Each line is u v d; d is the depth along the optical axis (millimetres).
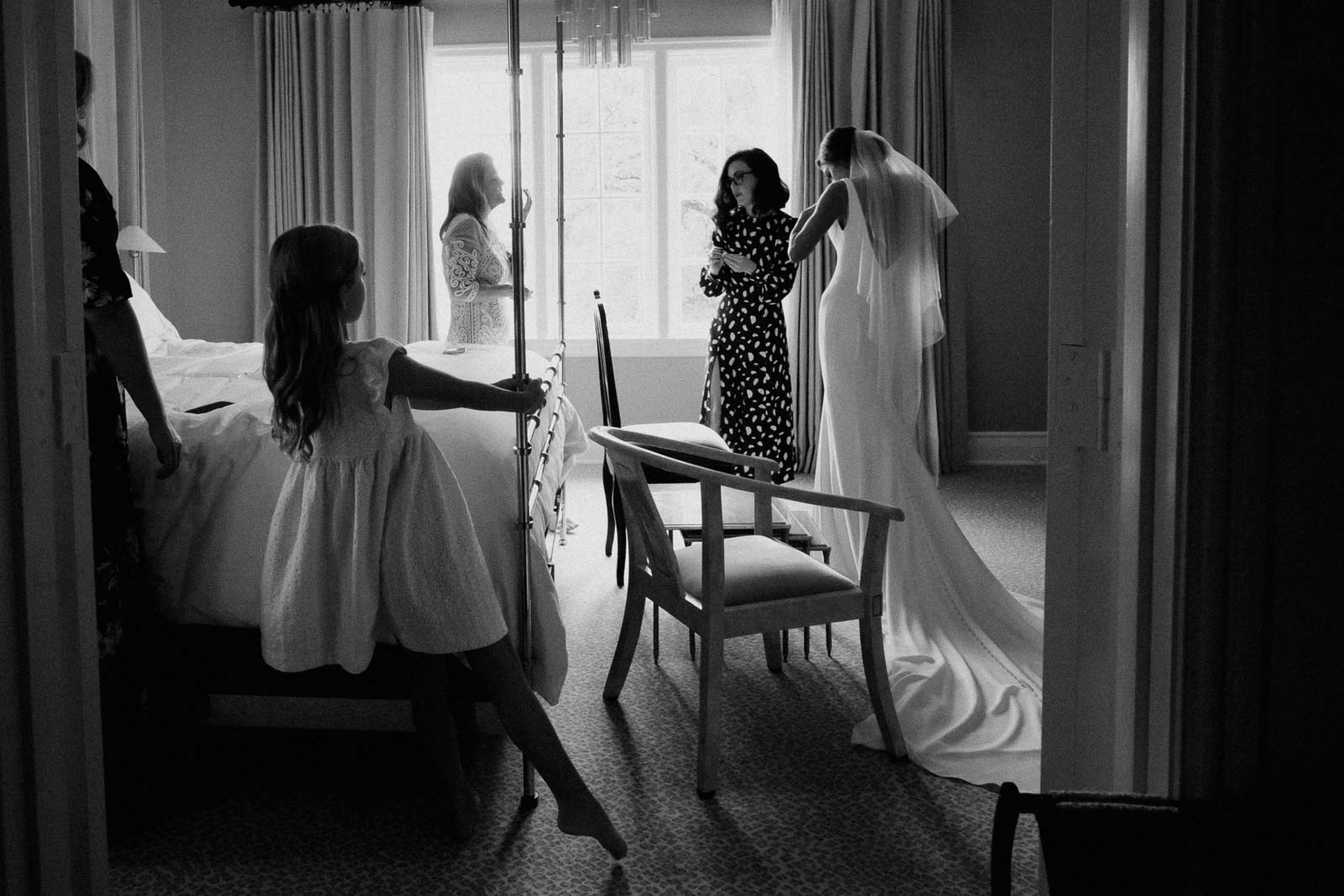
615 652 3184
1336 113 879
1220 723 923
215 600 2326
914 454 3402
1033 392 6602
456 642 2023
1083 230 1230
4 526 1077
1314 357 898
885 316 3402
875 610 2480
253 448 2391
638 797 2334
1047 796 945
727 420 4676
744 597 2383
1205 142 910
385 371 2031
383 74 6199
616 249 6523
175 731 2629
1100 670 1209
